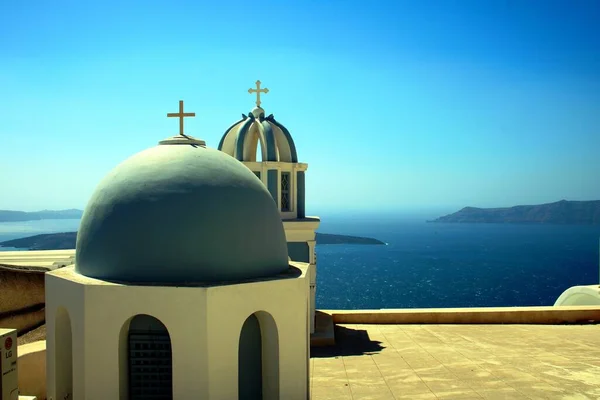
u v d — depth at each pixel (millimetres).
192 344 7891
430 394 11820
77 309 8219
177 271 8289
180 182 8594
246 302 8219
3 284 13641
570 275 118750
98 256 8617
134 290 7969
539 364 13797
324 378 13070
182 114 9938
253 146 19328
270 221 9195
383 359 14562
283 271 9367
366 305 81188
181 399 7930
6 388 7691
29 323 13969
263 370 8859
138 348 8367
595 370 13258
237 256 8578
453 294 91938
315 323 17312
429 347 15641
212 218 8461
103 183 9172
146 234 8352
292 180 18656
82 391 8164
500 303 82938
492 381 12570
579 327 17688
